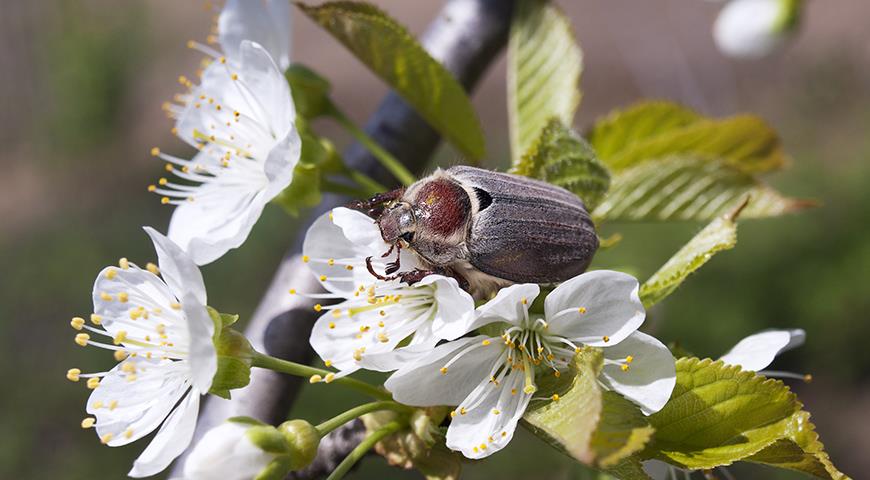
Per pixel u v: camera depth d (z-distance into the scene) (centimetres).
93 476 70
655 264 72
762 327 76
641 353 19
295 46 131
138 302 20
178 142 112
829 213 83
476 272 19
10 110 115
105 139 113
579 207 19
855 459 73
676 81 86
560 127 21
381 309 20
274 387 22
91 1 119
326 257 20
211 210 22
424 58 22
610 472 18
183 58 125
